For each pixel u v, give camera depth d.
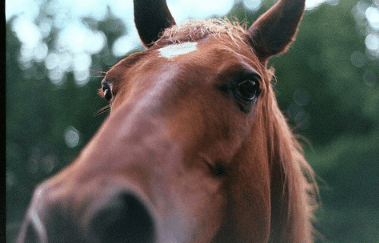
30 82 20.94
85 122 21.62
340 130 27.52
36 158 20.48
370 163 19.77
